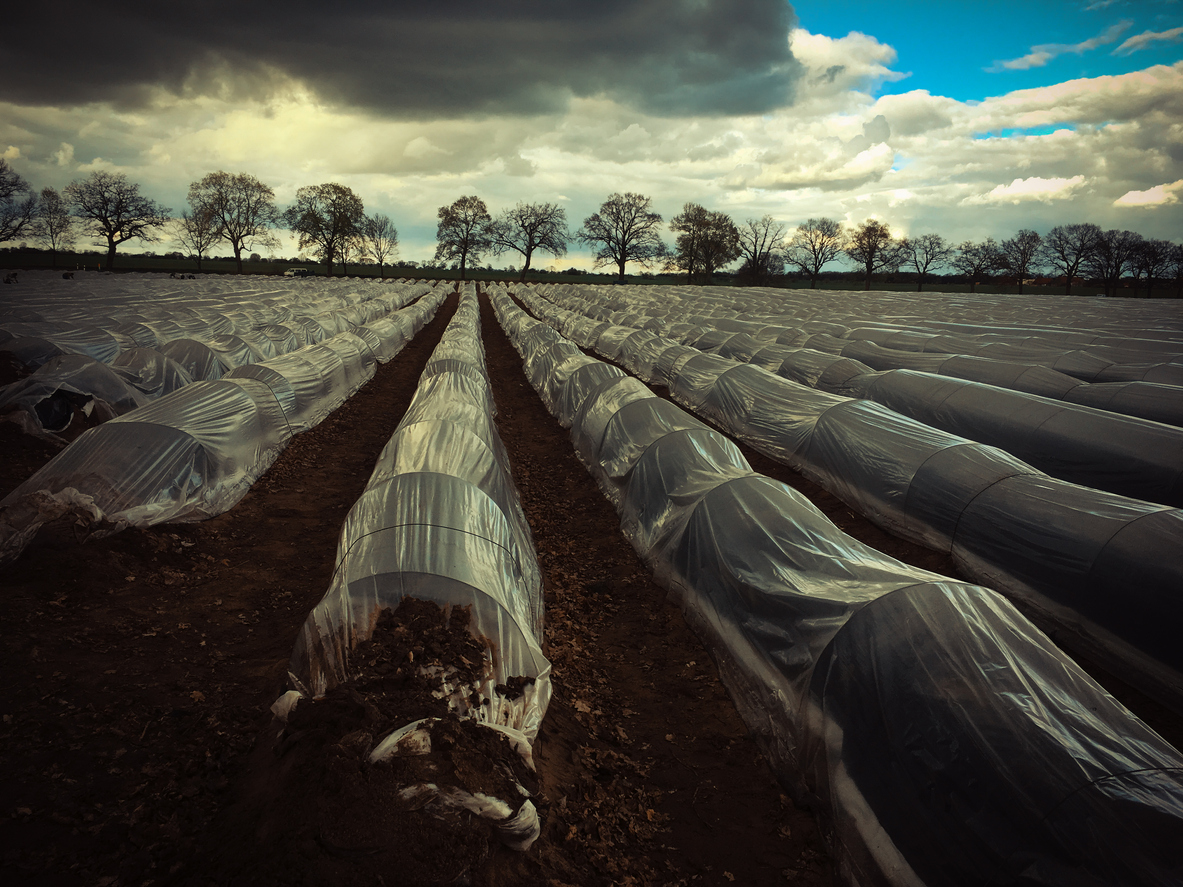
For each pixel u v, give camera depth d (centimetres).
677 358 2286
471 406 1395
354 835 420
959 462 1098
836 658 614
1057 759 466
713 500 934
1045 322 3753
